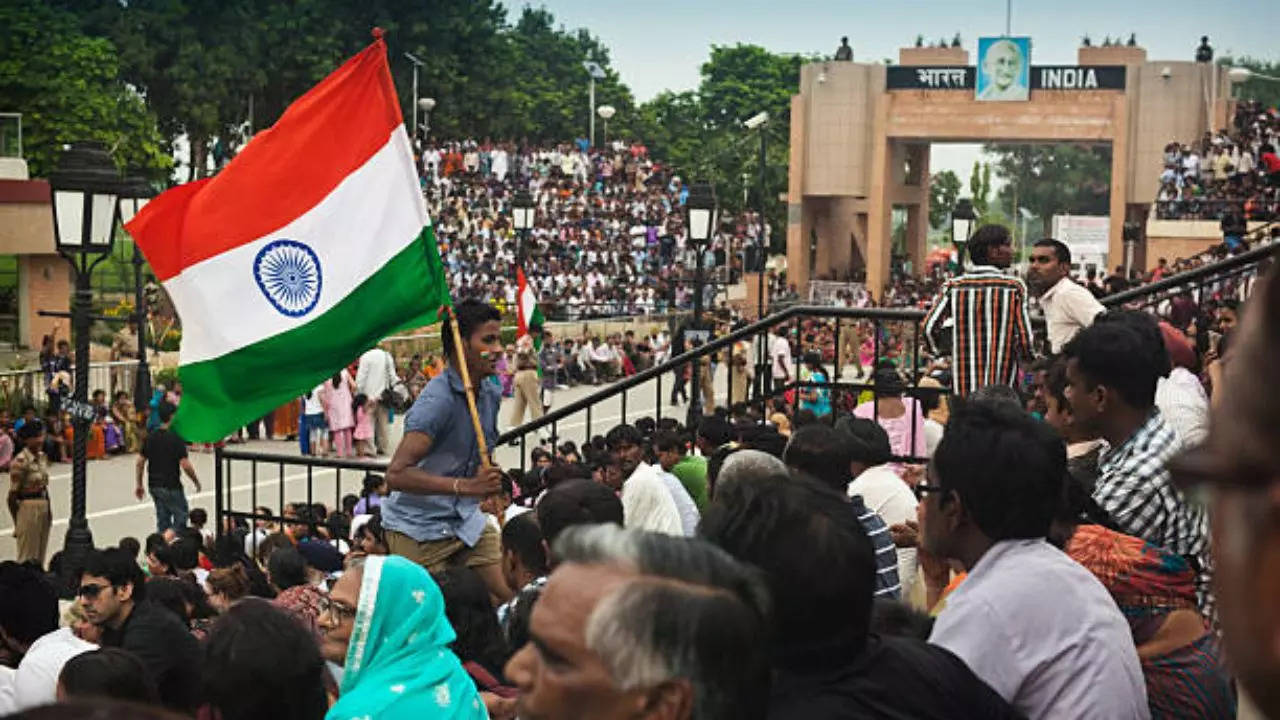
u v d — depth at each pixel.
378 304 7.92
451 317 7.19
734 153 84.06
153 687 4.34
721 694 2.12
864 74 61.03
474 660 5.61
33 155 49.50
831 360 37.16
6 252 34.53
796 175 62.12
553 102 82.62
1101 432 5.00
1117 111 58.72
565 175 62.41
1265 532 0.91
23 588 6.84
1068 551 4.21
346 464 10.02
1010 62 59.16
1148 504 4.80
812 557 2.87
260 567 10.34
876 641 3.06
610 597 2.12
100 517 21.28
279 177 7.86
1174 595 4.08
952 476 3.68
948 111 59.97
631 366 40.50
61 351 27.34
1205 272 8.55
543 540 5.88
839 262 65.56
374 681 4.53
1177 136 58.97
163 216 7.77
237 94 62.44
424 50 69.38
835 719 2.83
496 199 58.50
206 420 7.85
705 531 3.04
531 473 10.59
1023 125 59.28
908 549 7.26
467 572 5.82
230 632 3.87
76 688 4.21
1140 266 61.25
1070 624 3.50
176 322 35.06
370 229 7.91
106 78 51.59
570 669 2.13
